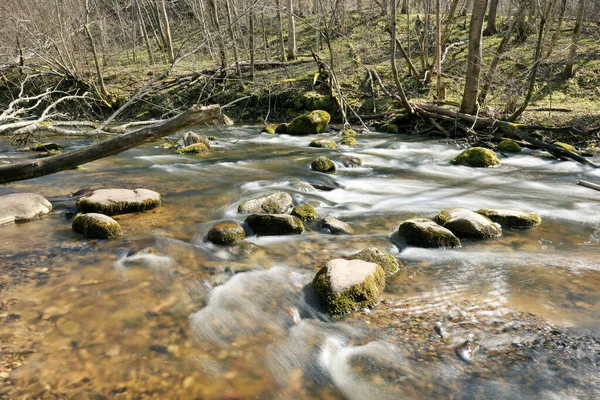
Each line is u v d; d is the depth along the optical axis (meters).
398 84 13.78
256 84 19.25
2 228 5.77
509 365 3.08
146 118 18.83
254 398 2.81
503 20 24.78
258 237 5.64
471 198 7.63
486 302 3.94
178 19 31.25
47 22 19.66
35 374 2.94
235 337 3.48
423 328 3.56
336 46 24.59
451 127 13.48
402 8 28.72
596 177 9.18
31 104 20.39
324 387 2.92
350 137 13.33
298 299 4.05
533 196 7.75
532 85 12.20
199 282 4.38
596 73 15.97
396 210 6.88
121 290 4.17
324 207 7.06
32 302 3.88
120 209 6.44
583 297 3.99
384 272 4.40
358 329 3.58
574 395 2.77
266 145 13.19
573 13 24.70
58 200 7.12
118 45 30.73
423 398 2.80
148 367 3.07
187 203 7.07
